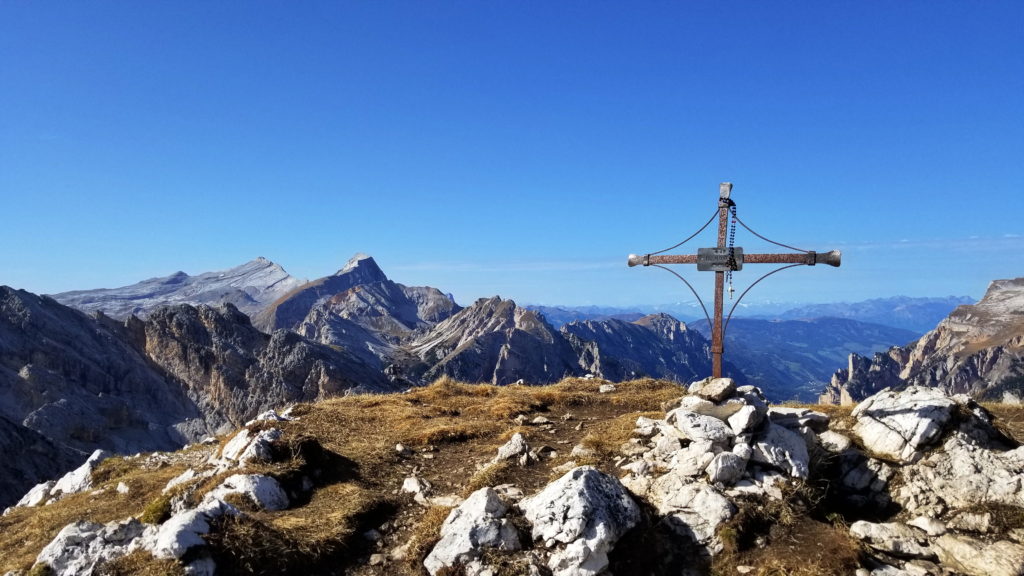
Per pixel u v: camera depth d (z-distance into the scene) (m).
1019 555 9.09
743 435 11.70
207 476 12.75
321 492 12.11
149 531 9.32
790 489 10.72
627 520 9.79
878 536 9.87
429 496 12.10
